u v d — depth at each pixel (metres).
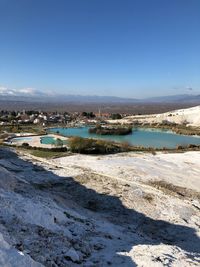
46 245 18.53
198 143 106.44
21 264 14.29
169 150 80.75
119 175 50.34
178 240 29.50
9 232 18.50
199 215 36.59
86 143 74.81
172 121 169.75
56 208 27.28
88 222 26.73
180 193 44.69
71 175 46.66
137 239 26.02
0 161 51.12
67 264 17.23
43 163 54.22
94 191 40.28
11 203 22.48
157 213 35.31
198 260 20.28
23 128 138.00
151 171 54.31
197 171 56.91
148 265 17.73
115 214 34.19
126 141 101.69
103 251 20.14
